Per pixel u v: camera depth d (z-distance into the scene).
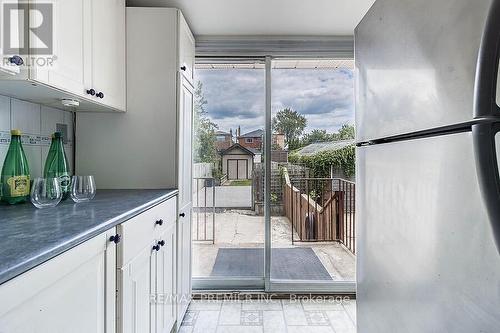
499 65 0.53
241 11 2.24
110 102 1.79
